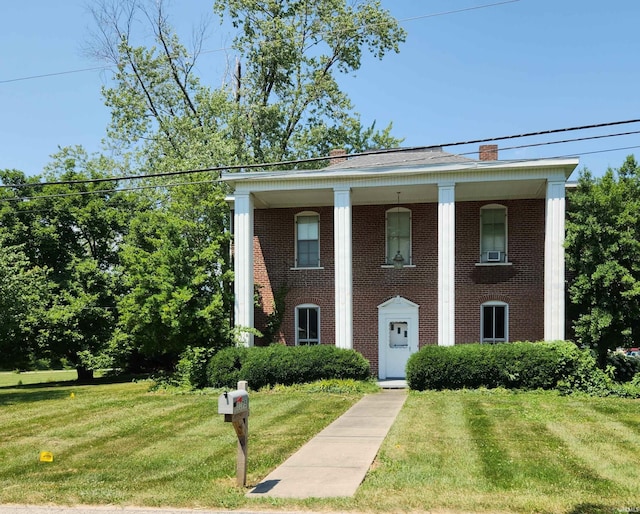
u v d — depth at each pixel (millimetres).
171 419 15078
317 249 25234
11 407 17828
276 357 20531
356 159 25766
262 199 24250
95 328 29422
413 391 19359
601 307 18828
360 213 25031
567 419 14031
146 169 36250
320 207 25219
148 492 9000
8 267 22844
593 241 19000
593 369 18516
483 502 8000
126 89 37188
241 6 35594
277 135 37469
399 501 8156
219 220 27812
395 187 22047
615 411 15133
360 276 24812
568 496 8211
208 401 17875
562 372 18875
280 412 15742
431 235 24422
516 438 11969
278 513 7965
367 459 10578
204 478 9656
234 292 22984
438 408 15828
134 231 25250
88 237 31469
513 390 18750
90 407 17234
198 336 21562
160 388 21062
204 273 22062
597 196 18781
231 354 20672
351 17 35938
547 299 20219
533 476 9219
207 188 25422
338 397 18391
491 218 24094
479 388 19094
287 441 12180
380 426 13602
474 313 23797
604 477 9156
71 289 29000
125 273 27062
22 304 23500
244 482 9141
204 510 8195
